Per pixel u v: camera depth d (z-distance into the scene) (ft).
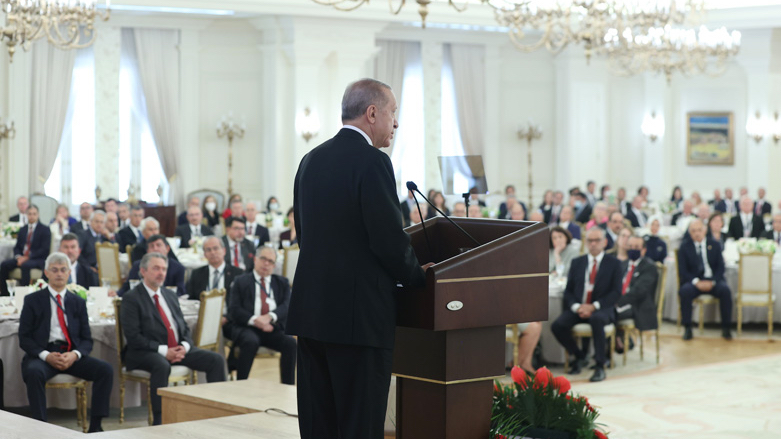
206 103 53.57
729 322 33.81
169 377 21.22
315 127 51.34
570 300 27.78
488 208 52.70
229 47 53.36
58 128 50.49
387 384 8.80
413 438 9.50
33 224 37.78
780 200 57.36
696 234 34.35
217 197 50.98
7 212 49.29
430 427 9.35
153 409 20.58
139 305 21.15
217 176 53.98
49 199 48.06
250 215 40.37
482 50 59.11
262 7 48.80
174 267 26.94
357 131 8.87
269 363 30.40
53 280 20.47
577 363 27.99
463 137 58.59
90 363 20.27
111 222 36.86
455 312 8.79
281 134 51.67
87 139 51.65
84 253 36.06
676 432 20.48
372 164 8.56
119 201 49.73
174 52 52.60
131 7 47.50
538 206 60.64
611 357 28.43
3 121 48.75
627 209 51.62
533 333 26.96
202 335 22.25
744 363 29.14
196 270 26.68
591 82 59.93
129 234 37.68
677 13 38.99
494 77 59.36
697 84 60.29
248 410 14.87
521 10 35.12
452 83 58.39
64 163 51.31
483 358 9.35
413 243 10.17
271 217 45.44
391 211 8.46
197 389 16.49
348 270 8.64
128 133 52.37
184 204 53.11
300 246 9.07
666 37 40.47
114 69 51.78
